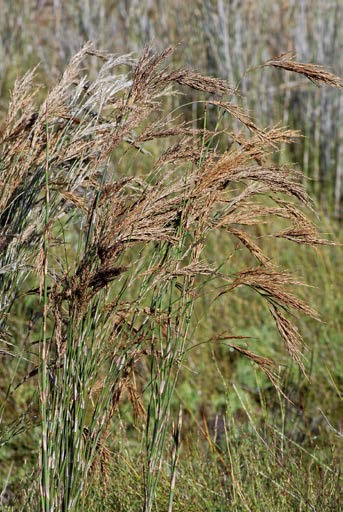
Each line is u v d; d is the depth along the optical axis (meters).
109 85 3.05
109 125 3.00
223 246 6.82
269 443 4.29
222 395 5.62
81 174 2.96
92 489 3.41
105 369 3.44
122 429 4.19
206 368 5.81
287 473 3.86
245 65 8.87
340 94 8.70
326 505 3.67
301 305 2.80
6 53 9.02
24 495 3.49
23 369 5.33
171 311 2.90
